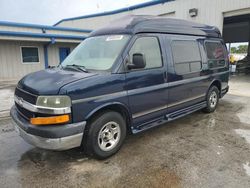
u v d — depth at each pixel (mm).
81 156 3688
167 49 4426
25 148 4004
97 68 3662
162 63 4297
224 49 6578
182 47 4848
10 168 3334
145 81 3957
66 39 15656
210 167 3303
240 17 17375
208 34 5883
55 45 15844
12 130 4941
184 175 3104
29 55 14672
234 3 11766
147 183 2932
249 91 9492
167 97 4461
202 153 3750
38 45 14992
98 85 3312
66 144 3076
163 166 3348
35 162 3506
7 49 13680
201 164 3391
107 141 3600
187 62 4934
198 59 5320
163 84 4312
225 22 21172
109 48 3859
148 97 4051
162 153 3768
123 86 3623
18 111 3652
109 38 4035
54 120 2988
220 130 4820
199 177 3051
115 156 3678
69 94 3029
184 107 5051
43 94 3020
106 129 3562
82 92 3145
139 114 3986
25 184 2939
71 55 4496
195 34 5355
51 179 3051
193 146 4027
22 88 3471
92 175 3137
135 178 3047
